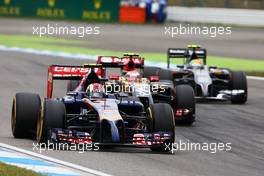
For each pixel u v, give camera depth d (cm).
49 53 11894
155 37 15888
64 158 4006
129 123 4681
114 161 4000
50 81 5044
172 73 6831
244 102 6988
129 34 16500
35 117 4569
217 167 4006
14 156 4022
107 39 15038
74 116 4512
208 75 6950
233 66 10931
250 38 16350
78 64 10388
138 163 3988
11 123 5084
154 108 4372
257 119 6012
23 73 8969
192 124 5644
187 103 5522
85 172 3691
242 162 4191
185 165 4009
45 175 3522
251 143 4866
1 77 8450
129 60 5516
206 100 7112
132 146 4234
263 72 9962
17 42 13625
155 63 10862
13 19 19650
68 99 4547
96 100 4491
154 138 4272
